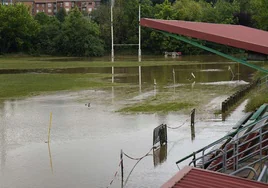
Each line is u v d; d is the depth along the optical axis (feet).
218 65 200.95
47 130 65.92
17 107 86.94
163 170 46.06
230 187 22.91
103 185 41.55
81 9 445.37
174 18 321.11
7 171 45.85
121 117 75.97
